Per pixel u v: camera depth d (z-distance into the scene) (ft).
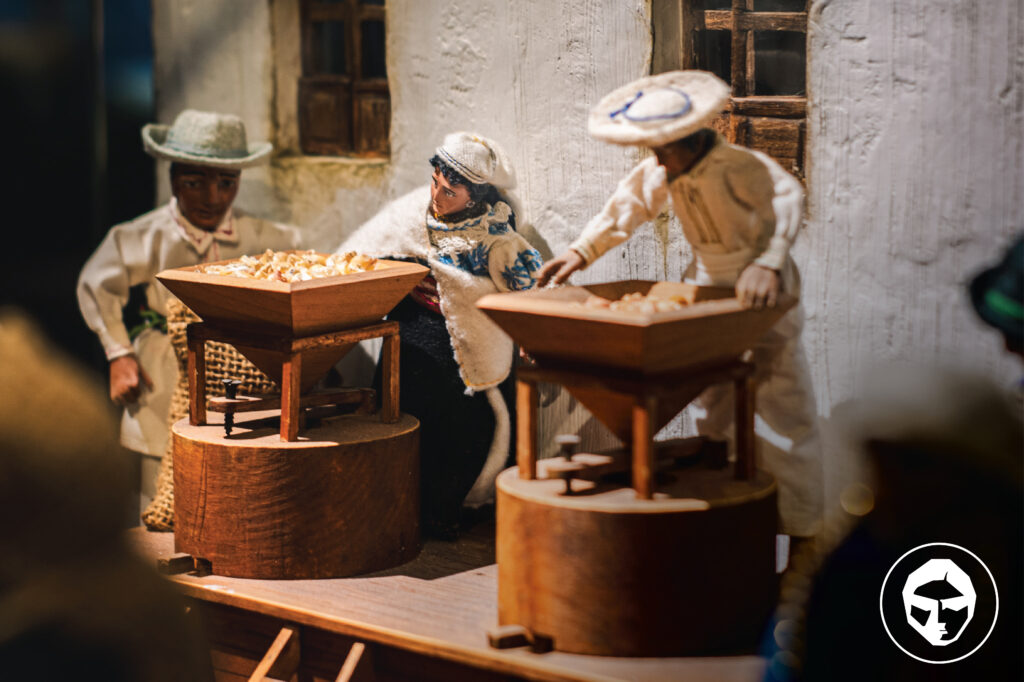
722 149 9.18
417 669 9.59
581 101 12.12
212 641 10.83
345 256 11.24
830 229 10.98
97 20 16.85
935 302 10.53
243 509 10.48
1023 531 5.94
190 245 13.39
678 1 11.61
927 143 10.42
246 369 12.32
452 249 11.62
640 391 8.29
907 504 6.19
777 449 9.95
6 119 16.88
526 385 9.01
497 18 12.53
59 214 17.37
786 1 11.57
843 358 11.02
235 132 13.37
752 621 8.83
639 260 11.98
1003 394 6.17
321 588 10.43
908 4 10.36
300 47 14.44
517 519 8.84
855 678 6.29
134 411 13.70
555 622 8.74
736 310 8.54
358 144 14.16
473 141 11.39
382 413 11.35
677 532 8.40
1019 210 10.09
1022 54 9.93
